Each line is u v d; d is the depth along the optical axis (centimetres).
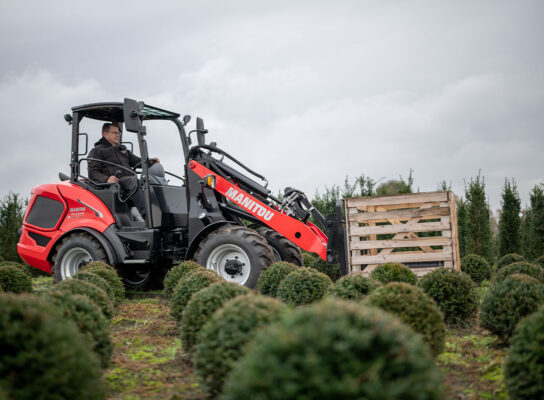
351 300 507
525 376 306
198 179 854
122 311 733
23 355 252
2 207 1554
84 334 369
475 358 468
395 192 1330
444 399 227
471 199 1313
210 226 809
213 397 361
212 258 788
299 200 852
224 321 340
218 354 332
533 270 753
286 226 808
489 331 545
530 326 321
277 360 207
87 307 395
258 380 205
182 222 918
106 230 859
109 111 912
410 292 425
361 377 202
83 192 900
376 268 712
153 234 841
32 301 287
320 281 614
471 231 1310
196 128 946
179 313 575
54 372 255
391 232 799
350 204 813
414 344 221
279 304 352
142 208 872
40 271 1502
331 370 204
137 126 838
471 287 609
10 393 244
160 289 1022
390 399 199
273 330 221
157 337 569
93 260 867
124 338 562
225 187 848
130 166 959
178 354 491
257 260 755
